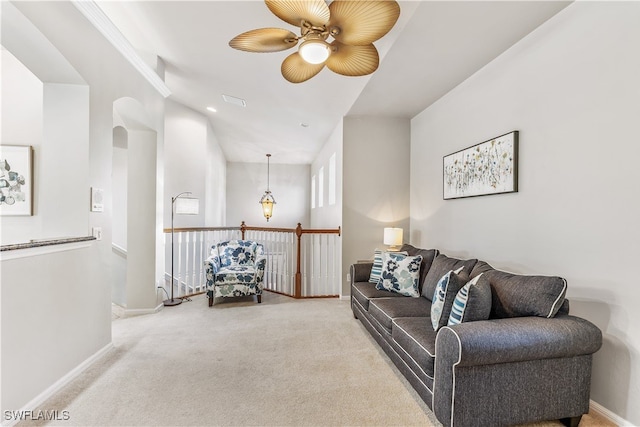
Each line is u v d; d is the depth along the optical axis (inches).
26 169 126.4
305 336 123.8
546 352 65.7
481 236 120.1
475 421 64.6
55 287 83.0
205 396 81.7
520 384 66.4
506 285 81.8
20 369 71.8
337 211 200.4
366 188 180.4
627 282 69.9
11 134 126.6
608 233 73.7
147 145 150.7
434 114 156.5
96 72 100.5
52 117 95.3
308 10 67.1
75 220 96.7
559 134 86.6
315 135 240.5
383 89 140.3
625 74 70.3
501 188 107.6
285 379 90.7
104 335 106.2
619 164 71.4
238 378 91.0
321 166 285.0
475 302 73.5
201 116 235.6
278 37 79.4
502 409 65.7
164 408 76.4
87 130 96.9
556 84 87.5
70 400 79.2
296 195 371.2
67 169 96.2
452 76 127.0
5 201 125.4
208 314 151.3
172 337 121.6
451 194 138.9
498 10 85.3
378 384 88.5
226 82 170.4
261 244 200.5
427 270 126.1
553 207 88.5
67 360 87.5
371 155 180.7
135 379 89.7
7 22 74.0
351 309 159.2
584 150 79.5
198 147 233.3
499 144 108.6
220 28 120.7
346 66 90.6
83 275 94.7
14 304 70.3
